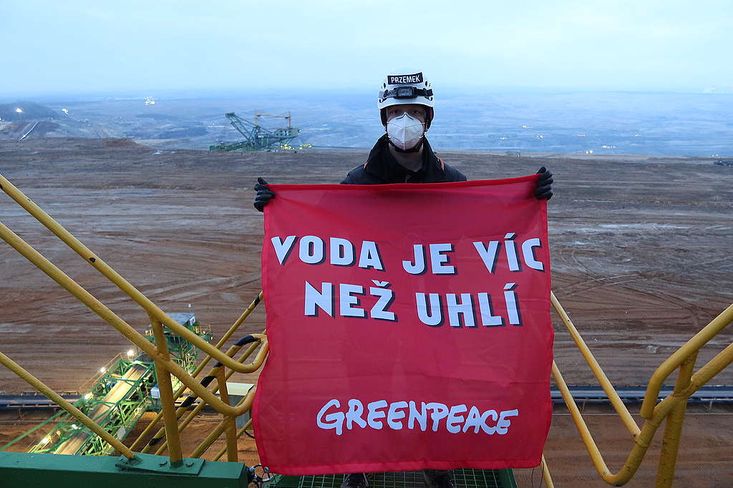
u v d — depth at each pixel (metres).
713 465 11.18
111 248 24.34
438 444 3.30
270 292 3.54
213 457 11.33
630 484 10.53
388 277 3.61
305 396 3.30
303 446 3.26
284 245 3.65
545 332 3.48
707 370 2.32
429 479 3.87
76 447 10.53
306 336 3.43
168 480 2.91
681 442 11.88
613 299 19.56
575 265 22.50
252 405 3.37
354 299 3.53
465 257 3.66
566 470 11.06
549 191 3.68
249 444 11.58
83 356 16.05
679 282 21.02
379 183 3.96
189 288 20.55
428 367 3.37
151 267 22.36
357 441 3.28
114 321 2.69
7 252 23.88
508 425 3.32
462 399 3.32
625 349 16.36
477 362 3.39
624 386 14.10
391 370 3.36
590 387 13.73
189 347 13.65
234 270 22.17
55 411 13.30
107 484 2.93
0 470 2.94
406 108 3.70
